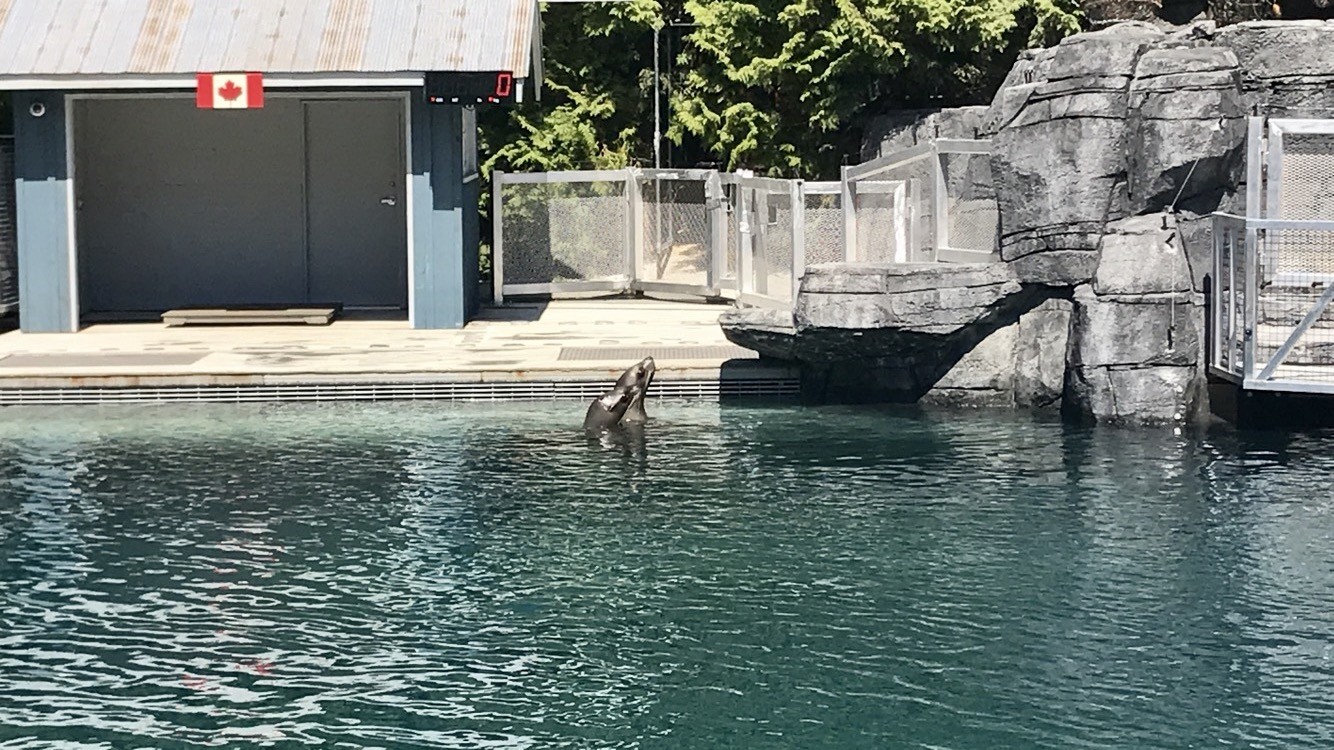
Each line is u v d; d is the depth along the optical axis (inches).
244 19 823.7
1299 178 658.8
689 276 946.7
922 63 995.9
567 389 709.3
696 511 537.6
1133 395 660.7
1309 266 661.3
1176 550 493.0
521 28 820.6
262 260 941.2
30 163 818.2
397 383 704.4
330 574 474.9
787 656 412.8
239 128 930.7
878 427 664.4
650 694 390.3
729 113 1022.4
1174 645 418.3
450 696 389.4
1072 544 499.8
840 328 676.1
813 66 1007.6
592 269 965.2
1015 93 683.4
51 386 697.0
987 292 681.0
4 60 794.2
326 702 386.0
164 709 381.4
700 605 449.1
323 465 596.4
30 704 383.6
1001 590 459.5
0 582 466.9
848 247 761.6
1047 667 405.1
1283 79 690.8
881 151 988.6
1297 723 371.6
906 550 495.2
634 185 956.6
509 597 455.8
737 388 721.6
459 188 826.8
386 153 934.4
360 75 794.2
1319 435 643.5
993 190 737.0
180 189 932.6
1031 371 697.0
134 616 440.8
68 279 825.5
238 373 699.4
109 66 794.2
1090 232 663.1
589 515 533.0
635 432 653.3
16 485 567.5
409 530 516.7
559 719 376.8
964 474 584.1
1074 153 658.8
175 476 580.7
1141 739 364.2
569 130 1055.0
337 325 853.2
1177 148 648.4
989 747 360.5
